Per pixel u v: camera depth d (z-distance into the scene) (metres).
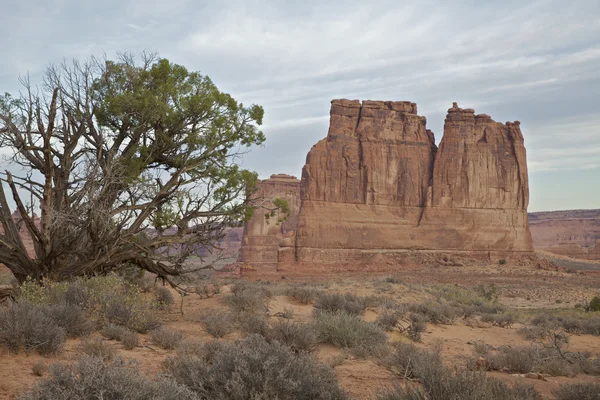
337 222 109.69
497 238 112.19
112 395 3.94
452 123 117.62
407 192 114.38
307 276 99.00
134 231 17.77
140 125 17.75
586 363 10.62
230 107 19.38
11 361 6.95
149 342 9.79
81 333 9.40
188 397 4.36
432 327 17.44
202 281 24.97
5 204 16.89
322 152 113.75
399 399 4.91
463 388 4.80
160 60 18.86
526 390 6.00
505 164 116.88
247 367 5.00
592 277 93.25
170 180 18.20
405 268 104.94
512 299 59.72
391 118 118.62
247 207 19.12
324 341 10.96
